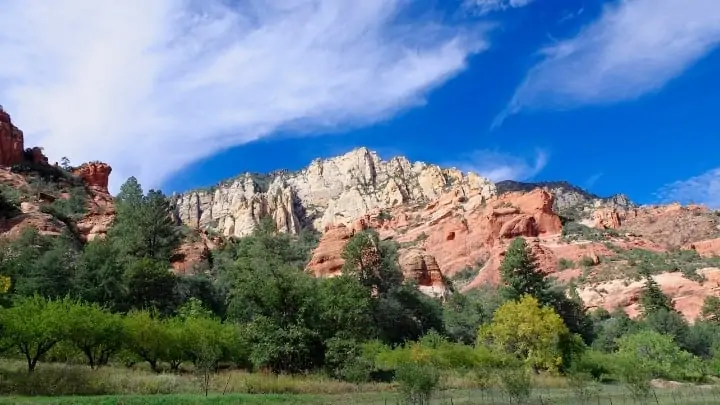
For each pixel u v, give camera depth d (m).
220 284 94.88
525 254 98.50
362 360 49.09
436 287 147.12
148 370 49.34
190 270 118.31
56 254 72.50
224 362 55.69
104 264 73.69
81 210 129.88
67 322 40.66
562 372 61.09
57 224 108.38
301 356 51.59
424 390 28.09
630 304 130.62
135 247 91.69
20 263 73.69
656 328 97.88
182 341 48.38
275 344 50.41
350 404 32.34
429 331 81.06
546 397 37.53
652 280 116.62
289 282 55.22
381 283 98.69
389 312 88.44
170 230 99.38
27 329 37.69
